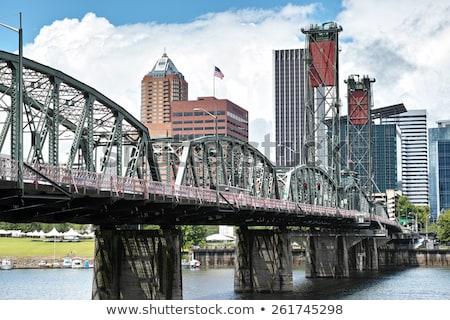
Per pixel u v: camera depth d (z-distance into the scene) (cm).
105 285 7000
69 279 13850
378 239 18800
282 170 12375
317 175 14088
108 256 7019
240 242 10731
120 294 7231
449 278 14688
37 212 5172
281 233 10644
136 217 6662
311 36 15550
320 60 15500
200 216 7856
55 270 17000
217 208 7462
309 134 15225
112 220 6481
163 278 7175
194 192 6969
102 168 6462
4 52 4925
